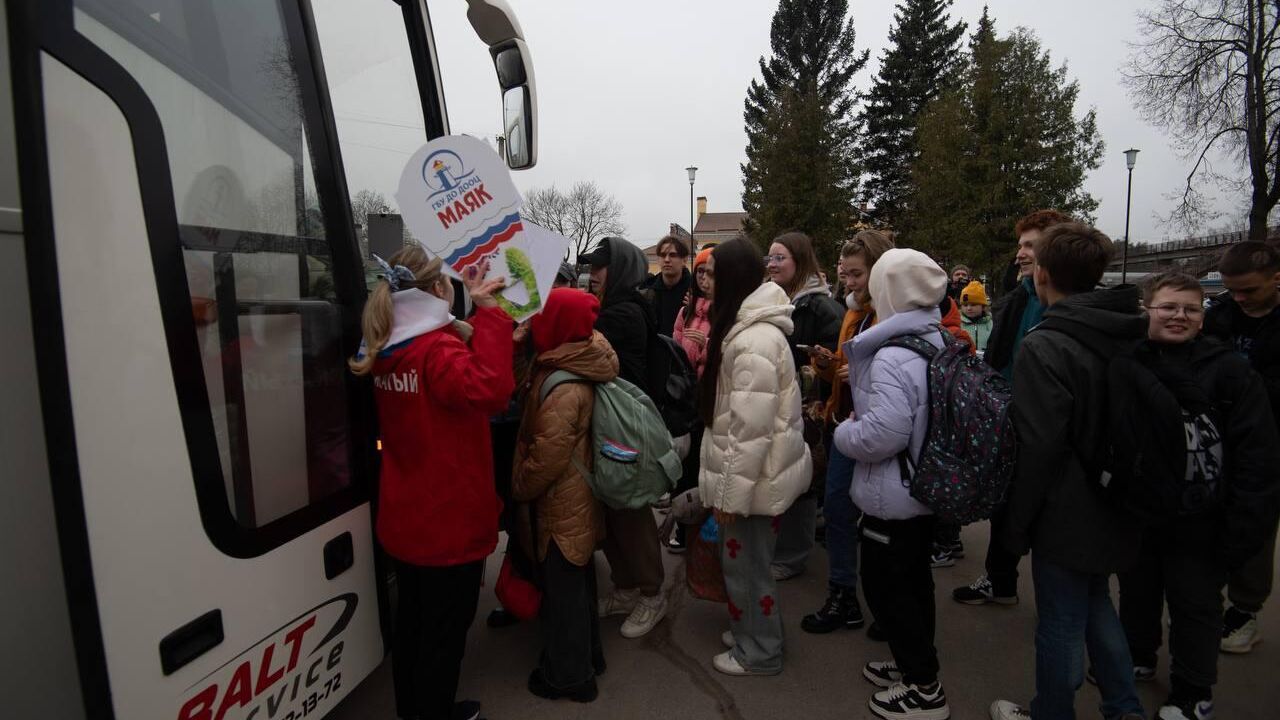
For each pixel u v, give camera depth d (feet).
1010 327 11.10
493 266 6.59
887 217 111.45
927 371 7.54
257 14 5.77
